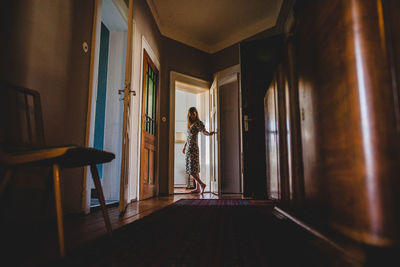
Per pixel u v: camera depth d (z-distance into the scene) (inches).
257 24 185.3
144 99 138.5
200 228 59.0
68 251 40.7
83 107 83.2
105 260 36.1
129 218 74.9
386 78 29.2
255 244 44.8
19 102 57.1
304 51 49.9
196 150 178.4
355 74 30.4
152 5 159.2
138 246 43.6
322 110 40.8
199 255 38.6
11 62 56.1
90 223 66.1
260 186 143.9
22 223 54.7
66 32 75.4
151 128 159.9
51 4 69.7
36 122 54.4
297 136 55.1
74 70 78.7
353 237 30.9
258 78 153.1
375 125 28.6
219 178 169.9
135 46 129.0
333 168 36.6
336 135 35.6
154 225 62.6
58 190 39.1
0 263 34.8
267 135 99.4
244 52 158.2
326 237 36.3
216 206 102.3
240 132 184.9
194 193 183.8
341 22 33.7
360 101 29.7
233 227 60.1
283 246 43.7
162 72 183.9
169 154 179.2
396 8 29.4
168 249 41.8
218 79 207.5
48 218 63.9
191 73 201.0
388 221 26.9
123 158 83.5
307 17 48.1
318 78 42.6
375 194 27.6
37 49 64.2
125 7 121.1
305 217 50.2
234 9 168.7
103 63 146.4
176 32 194.1
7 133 52.9
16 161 38.2
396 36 29.1
